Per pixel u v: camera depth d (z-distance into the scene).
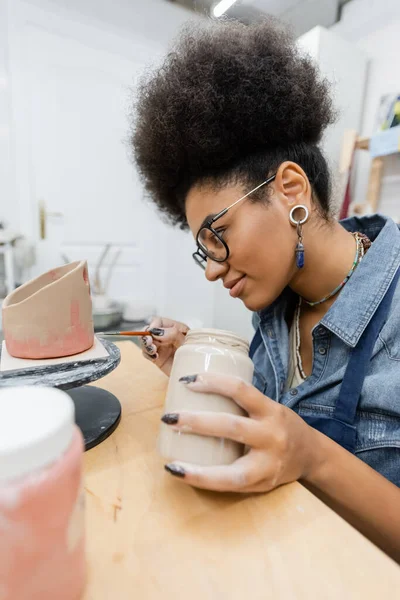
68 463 0.19
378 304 0.54
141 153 0.60
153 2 2.06
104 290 2.15
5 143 1.79
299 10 1.98
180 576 0.25
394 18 1.78
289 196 0.52
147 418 0.48
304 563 0.26
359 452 0.51
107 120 2.04
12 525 0.17
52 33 1.82
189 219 0.58
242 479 0.30
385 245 0.57
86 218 2.09
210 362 0.33
